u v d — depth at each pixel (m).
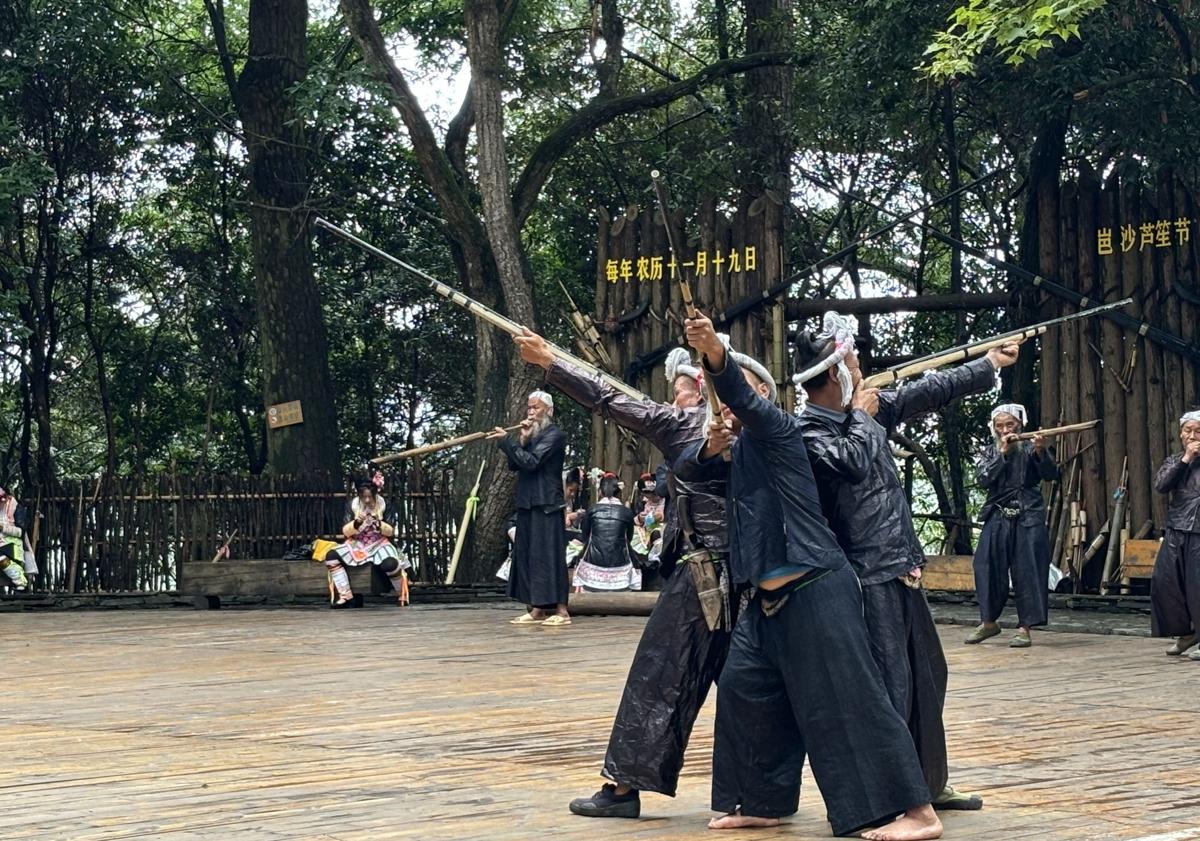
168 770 5.87
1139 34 14.33
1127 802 5.13
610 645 11.03
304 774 5.76
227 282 22.25
